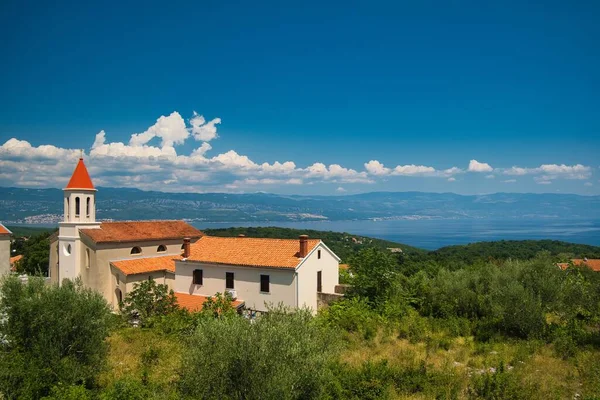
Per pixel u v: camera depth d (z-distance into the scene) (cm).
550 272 3155
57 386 1658
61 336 1800
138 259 4409
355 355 2291
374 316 3136
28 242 7844
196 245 4328
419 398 1703
